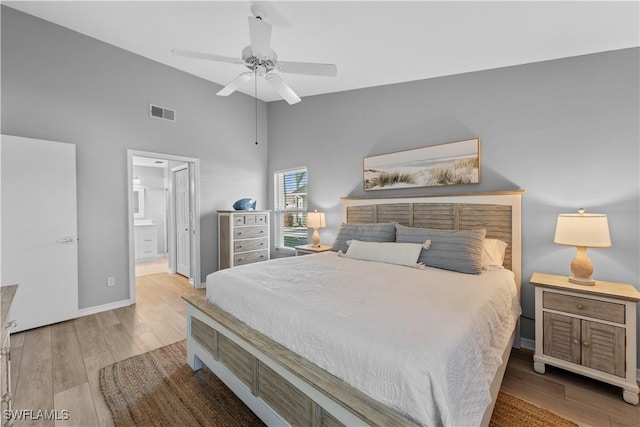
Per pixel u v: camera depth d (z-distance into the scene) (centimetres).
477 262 221
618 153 213
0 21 262
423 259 246
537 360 209
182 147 395
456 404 101
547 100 242
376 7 202
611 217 216
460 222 282
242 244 426
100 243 325
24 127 275
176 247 507
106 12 263
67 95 299
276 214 491
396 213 328
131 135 346
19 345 246
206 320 195
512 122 258
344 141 390
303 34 241
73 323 293
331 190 407
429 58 263
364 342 114
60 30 293
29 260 274
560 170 236
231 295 184
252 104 482
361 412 102
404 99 329
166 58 356
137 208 672
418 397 97
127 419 162
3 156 261
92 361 222
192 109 404
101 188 324
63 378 200
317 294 162
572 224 201
